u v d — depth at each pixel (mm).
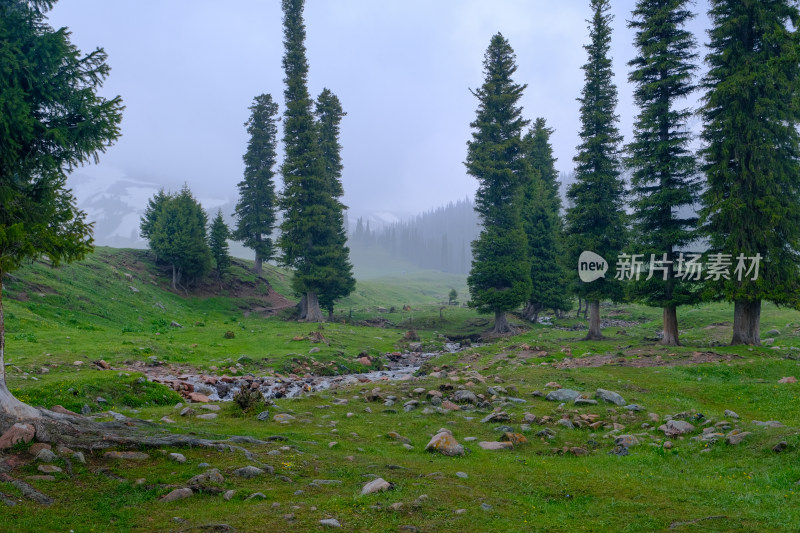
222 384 24031
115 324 41125
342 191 69938
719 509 8078
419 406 18094
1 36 9906
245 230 76438
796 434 11508
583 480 10000
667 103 32062
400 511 7805
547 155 69938
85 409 15523
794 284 28375
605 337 39281
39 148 10945
